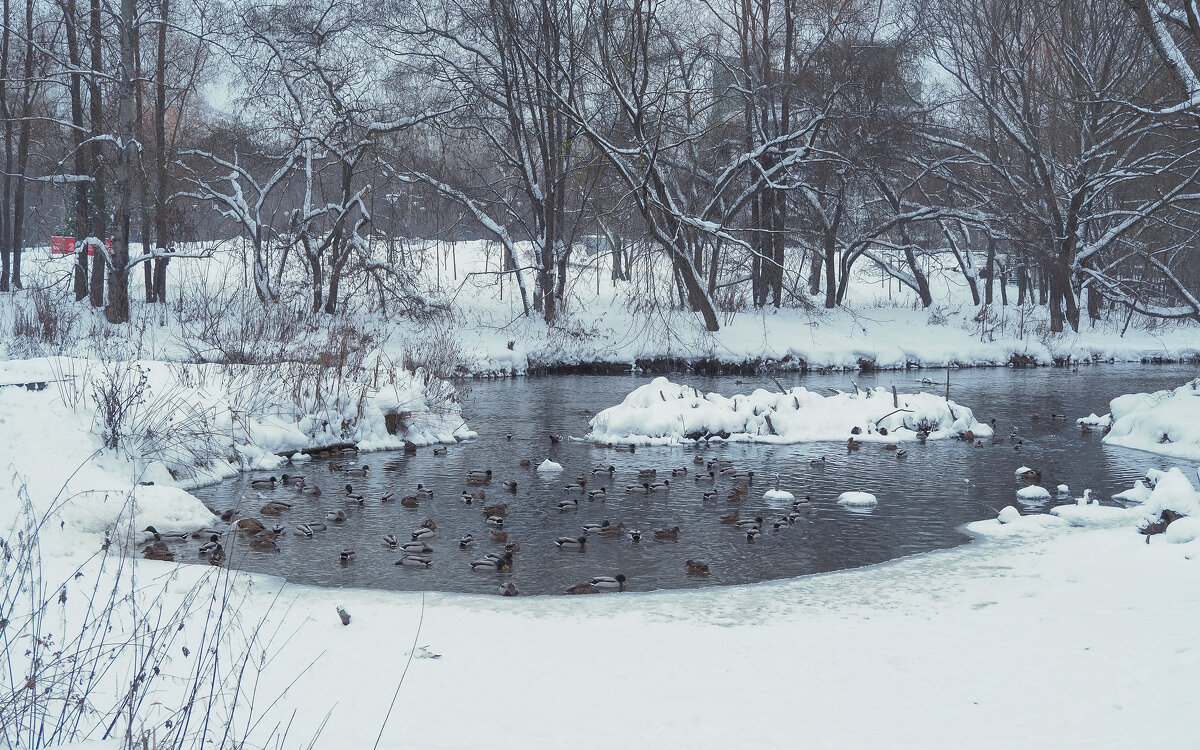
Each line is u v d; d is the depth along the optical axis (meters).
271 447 20.84
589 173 45.34
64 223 58.19
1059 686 7.36
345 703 7.33
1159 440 22.89
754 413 25.36
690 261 42.19
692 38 45.09
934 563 12.47
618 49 38.50
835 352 41.50
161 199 41.53
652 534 14.62
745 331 42.91
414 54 42.62
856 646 8.84
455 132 45.38
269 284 39.28
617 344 40.72
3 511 12.81
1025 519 14.93
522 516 15.99
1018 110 48.34
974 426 25.44
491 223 44.50
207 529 14.24
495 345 39.72
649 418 24.31
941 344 43.84
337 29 40.81
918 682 7.69
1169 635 8.59
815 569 12.70
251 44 40.09
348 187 41.44
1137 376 38.97
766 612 10.26
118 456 16.50
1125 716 6.50
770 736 6.55
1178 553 11.89
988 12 48.75
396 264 41.62
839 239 51.66
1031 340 45.56
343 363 24.39
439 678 7.98
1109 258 55.22
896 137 44.94
